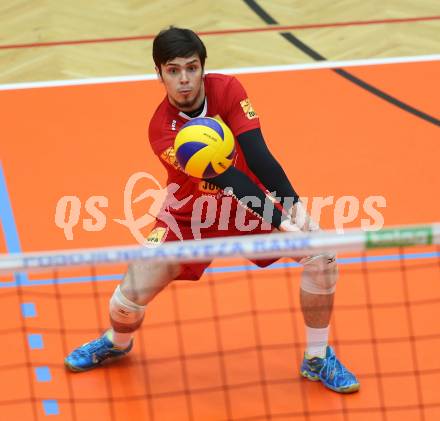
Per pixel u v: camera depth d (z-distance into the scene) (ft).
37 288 51.90
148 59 83.25
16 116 73.46
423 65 80.59
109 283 52.42
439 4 94.12
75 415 42.16
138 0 96.37
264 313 49.65
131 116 73.10
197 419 41.81
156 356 46.60
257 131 41.19
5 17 92.99
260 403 42.83
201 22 90.58
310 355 43.78
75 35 88.38
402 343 46.50
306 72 79.92
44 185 63.67
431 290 50.72
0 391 43.88
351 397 42.83
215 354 46.62
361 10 92.84
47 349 46.91
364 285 51.39
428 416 41.04
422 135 69.15
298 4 94.84
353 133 69.77
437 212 59.16
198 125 39.09
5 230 58.39
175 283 52.44
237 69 80.64
